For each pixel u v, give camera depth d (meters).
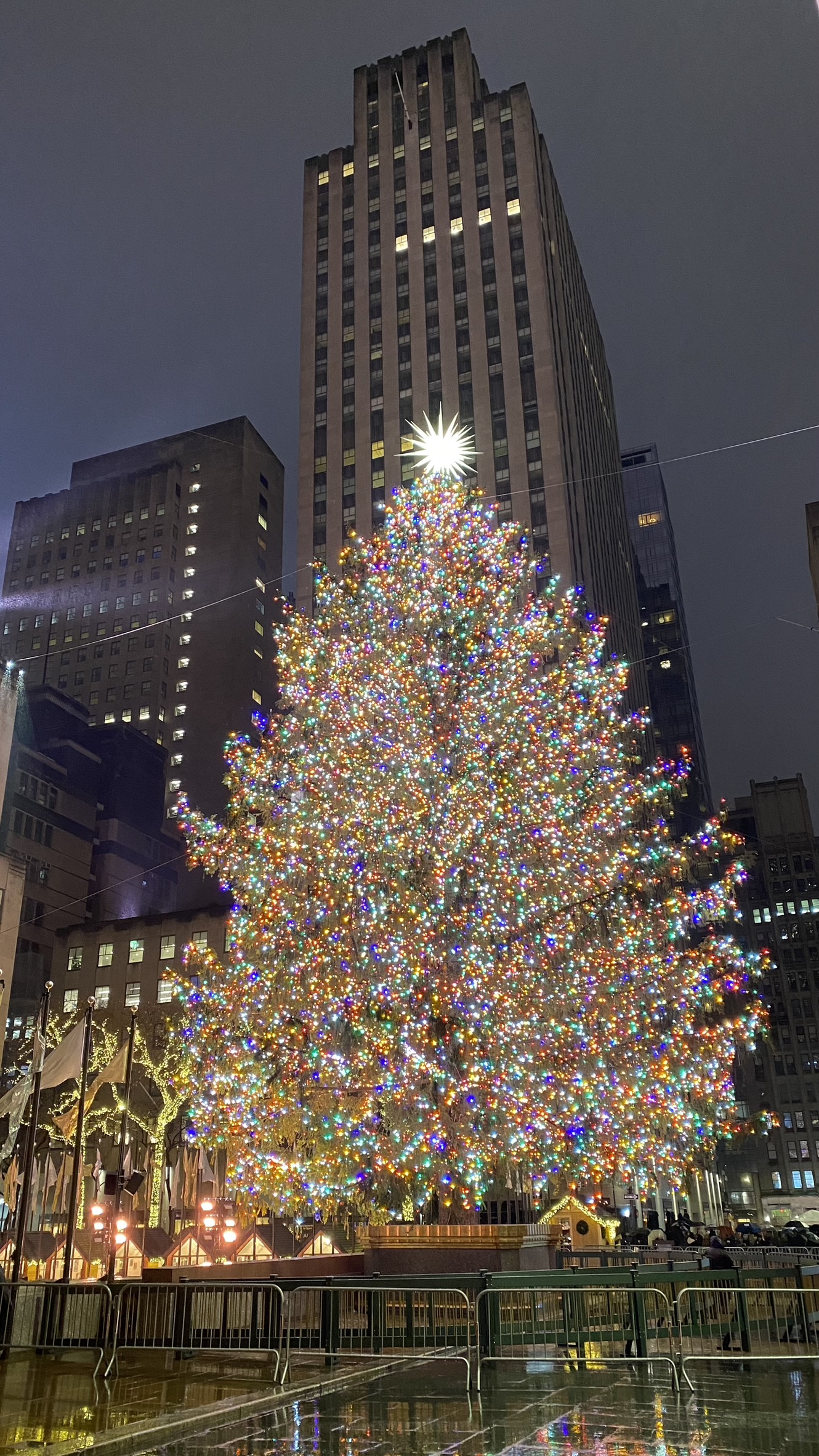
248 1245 28.70
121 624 132.25
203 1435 9.82
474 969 26.45
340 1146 27.03
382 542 34.41
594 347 118.44
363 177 106.50
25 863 52.94
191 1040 32.84
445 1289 14.18
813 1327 16.11
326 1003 28.16
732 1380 12.70
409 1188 26.56
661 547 198.38
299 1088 28.48
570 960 28.69
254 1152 28.75
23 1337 15.75
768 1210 104.38
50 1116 46.91
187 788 121.12
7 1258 30.02
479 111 103.81
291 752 32.41
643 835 33.38
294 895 29.73
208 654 128.75
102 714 126.31
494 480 87.50
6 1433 9.68
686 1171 36.28
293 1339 15.30
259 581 137.12
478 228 98.31
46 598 138.62
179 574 134.88
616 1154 28.12
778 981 114.94
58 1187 42.06
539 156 103.44
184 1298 15.55
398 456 91.44
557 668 35.31
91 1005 20.81
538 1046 27.05
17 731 102.19
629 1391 11.92
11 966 49.81
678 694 179.12
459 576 32.75
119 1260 31.59
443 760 29.45
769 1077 109.94
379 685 31.12
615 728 34.44
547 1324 14.90
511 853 28.69
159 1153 44.09
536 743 30.67
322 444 95.38
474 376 92.12
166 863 113.19
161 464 140.75
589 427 104.88
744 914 119.81
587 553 91.62
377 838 28.38
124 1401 11.42
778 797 124.31
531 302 93.06
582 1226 28.44
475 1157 24.86
